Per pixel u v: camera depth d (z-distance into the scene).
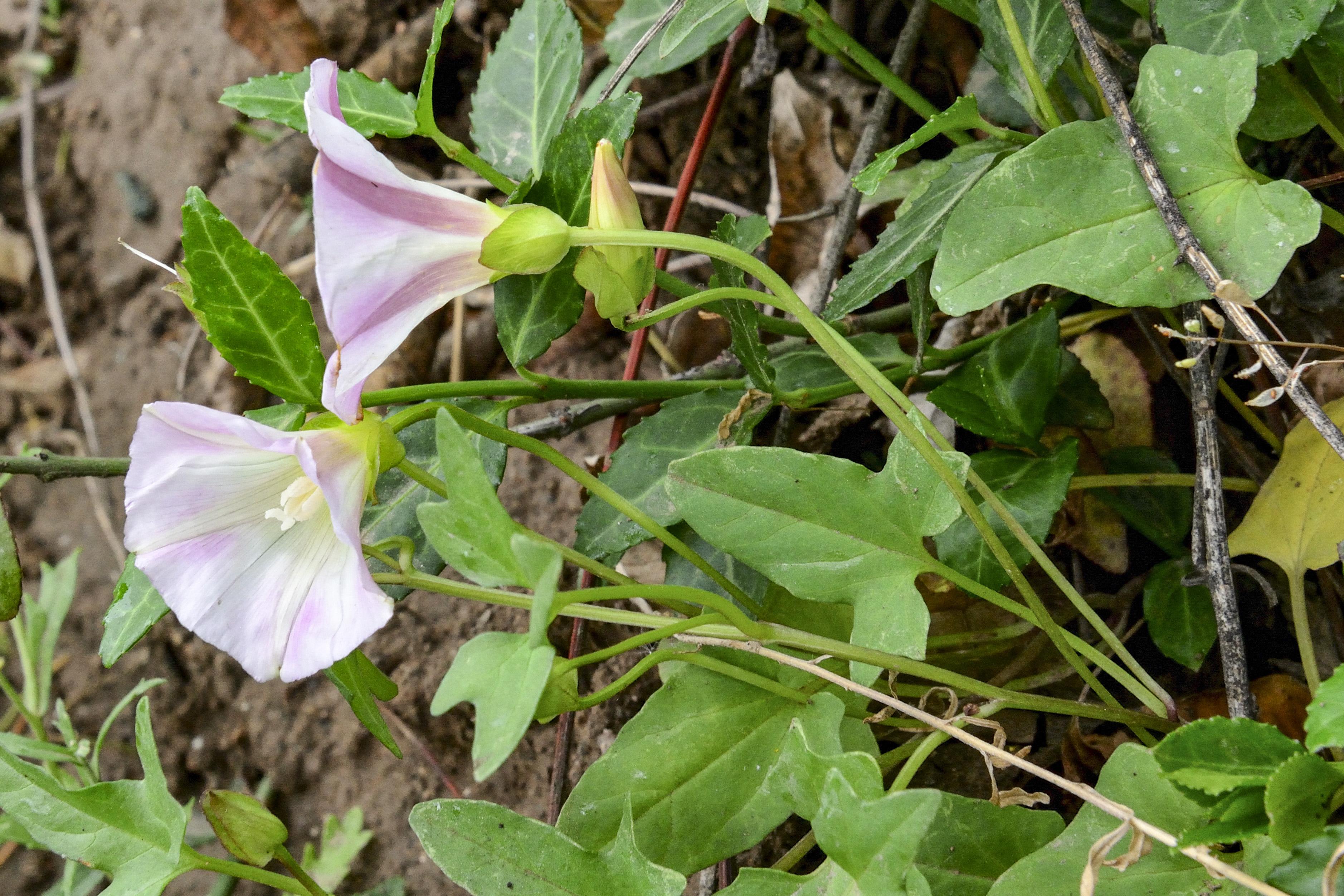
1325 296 0.50
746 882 0.41
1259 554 0.46
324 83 0.40
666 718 0.44
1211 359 0.48
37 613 0.61
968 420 0.48
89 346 0.79
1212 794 0.38
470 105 0.69
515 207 0.41
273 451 0.40
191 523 0.40
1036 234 0.42
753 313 0.47
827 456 0.42
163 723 0.66
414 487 0.47
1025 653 0.50
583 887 0.41
